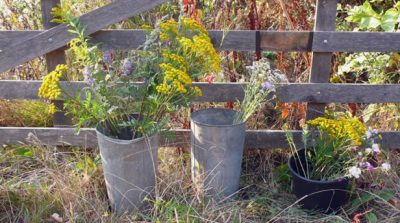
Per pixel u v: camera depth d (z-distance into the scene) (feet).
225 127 7.54
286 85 8.71
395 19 9.07
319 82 8.77
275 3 9.51
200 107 9.61
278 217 7.89
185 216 7.55
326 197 7.82
